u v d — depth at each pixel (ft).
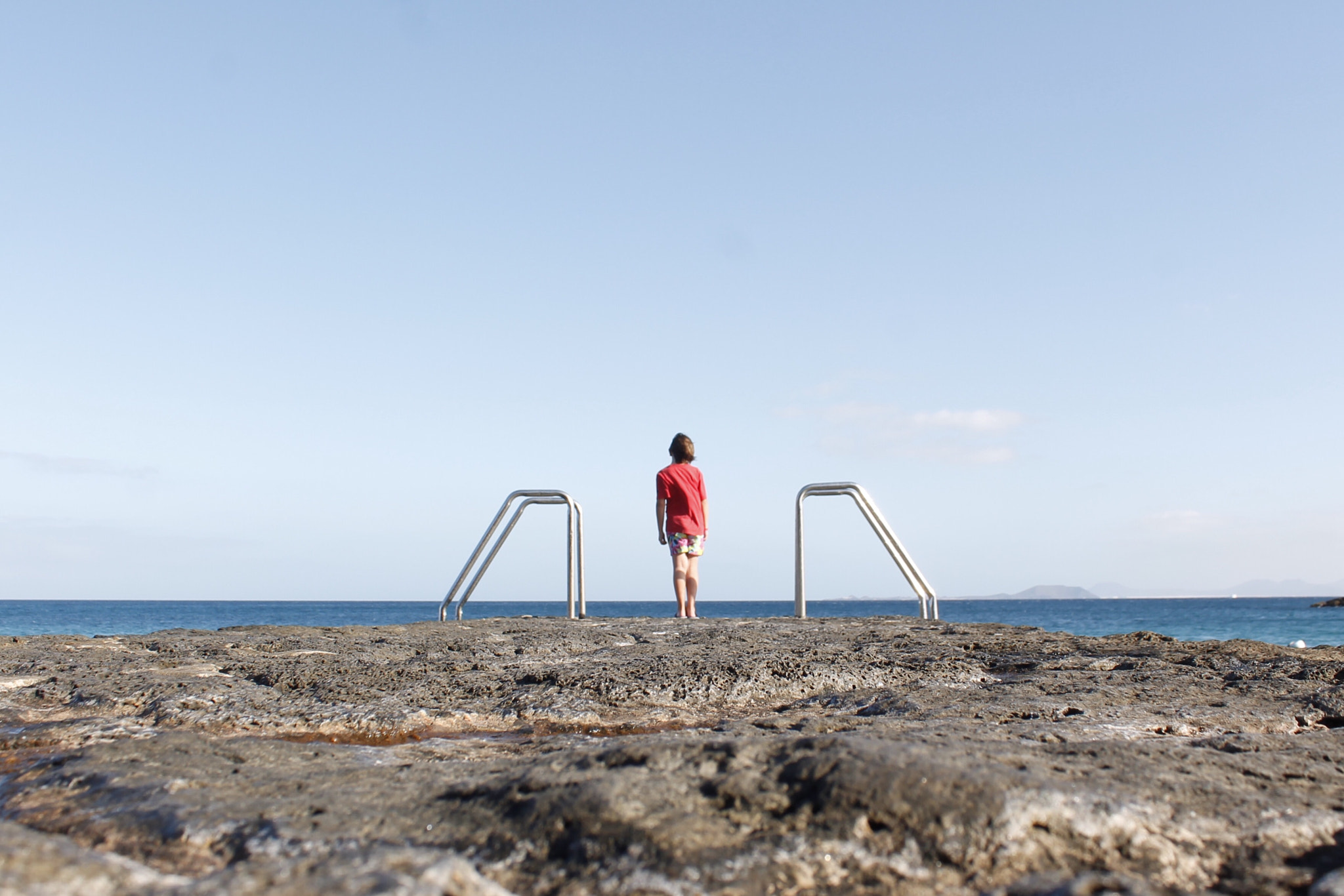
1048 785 6.64
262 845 6.13
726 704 12.41
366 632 22.77
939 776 6.61
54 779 8.00
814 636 21.16
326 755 9.09
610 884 5.59
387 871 5.07
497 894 5.21
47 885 4.70
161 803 7.02
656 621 27.17
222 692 12.33
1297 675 13.24
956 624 25.32
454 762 8.58
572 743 9.82
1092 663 15.16
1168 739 9.52
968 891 5.66
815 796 6.56
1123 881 5.44
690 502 29.04
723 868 5.72
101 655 17.37
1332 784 7.63
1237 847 6.29
